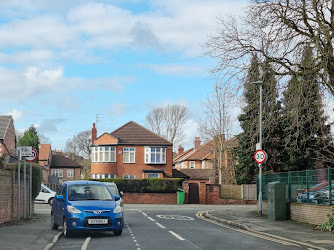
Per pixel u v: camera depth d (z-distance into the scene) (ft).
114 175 202.90
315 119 69.00
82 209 52.11
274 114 70.69
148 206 133.59
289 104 65.92
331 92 63.52
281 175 79.71
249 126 77.87
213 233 57.06
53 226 59.62
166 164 205.77
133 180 156.35
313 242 47.29
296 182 72.95
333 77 63.72
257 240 49.78
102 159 204.13
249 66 69.92
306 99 64.49
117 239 50.24
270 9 66.59
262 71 69.36
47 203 133.18
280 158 152.66
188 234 55.47
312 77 64.18
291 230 59.36
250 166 162.50
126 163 204.03
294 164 147.23
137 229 62.28
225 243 46.68
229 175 210.18
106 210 52.70
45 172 275.18
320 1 65.21
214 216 84.69
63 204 54.80
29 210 77.20
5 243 44.42
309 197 68.03
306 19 65.98
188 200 156.35
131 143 204.85
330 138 80.07
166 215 93.97
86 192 56.70
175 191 157.17
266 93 69.67
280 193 74.23
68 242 47.98
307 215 67.92
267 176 87.40
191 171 264.93
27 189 80.89
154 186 155.84
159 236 53.11
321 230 58.90
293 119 65.98
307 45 64.18
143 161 204.54
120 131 207.92
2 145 186.39
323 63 62.03
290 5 66.03
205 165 276.41
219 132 197.06
